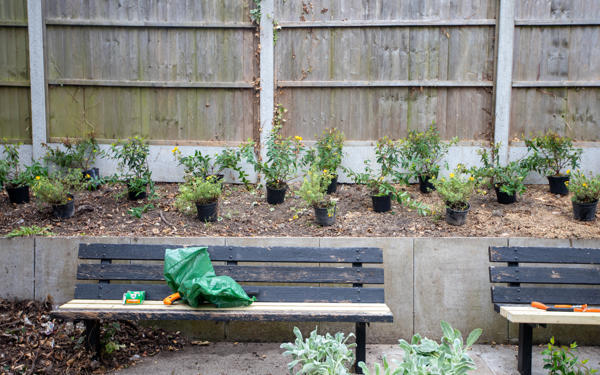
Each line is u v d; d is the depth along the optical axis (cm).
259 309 343
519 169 525
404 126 584
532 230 442
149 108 592
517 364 363
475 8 563
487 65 569
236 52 582
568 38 560
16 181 507
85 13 580
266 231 453
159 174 589
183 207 493
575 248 370
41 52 578
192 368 354
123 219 476
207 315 329
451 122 580
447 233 441
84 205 494
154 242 414
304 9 575
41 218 473
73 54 585
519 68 568
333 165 552
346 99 584
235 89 587
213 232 450
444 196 465
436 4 566
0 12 578
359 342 350
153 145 591
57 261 416
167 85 585
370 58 579
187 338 404
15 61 585
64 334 382
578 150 544
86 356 355
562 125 570
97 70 587
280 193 516
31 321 395
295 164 543
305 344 298
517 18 560
